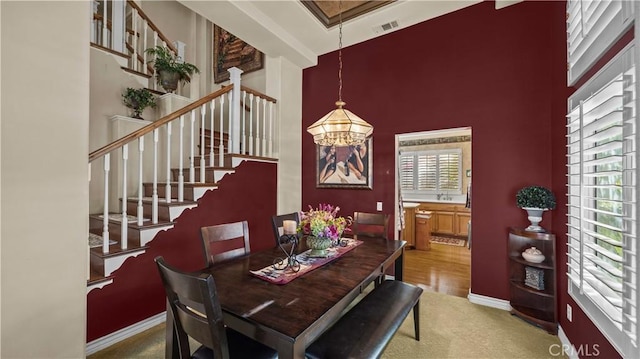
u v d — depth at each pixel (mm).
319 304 1388
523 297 2732
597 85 1660
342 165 4012
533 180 2744
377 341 1482
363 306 1868
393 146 3605
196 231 2922
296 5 3123
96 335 2145
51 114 1547
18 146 1438
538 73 2748
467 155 6477
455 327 2471
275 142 4066
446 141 6715
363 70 3850
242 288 1573
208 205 3074
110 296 2225
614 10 1462
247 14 3061
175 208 2719
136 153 3455
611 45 1506
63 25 1597
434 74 3322
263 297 1461
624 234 1325
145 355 2088
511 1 2832
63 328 1584
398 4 3092
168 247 2652
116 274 2262
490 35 3004
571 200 2062
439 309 2830
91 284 2086
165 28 5145
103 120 3369
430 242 5738
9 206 1415
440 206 6473
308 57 4105
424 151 6969
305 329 1168
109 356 2072
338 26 3504
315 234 2146
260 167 3770
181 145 2799
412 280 3652
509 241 2801
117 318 2264
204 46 5555
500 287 2889
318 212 2283
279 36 3508
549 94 2674
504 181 2895
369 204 3805
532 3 2797
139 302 2410
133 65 3930
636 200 1218
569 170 2109
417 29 3445
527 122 2791
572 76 2033
